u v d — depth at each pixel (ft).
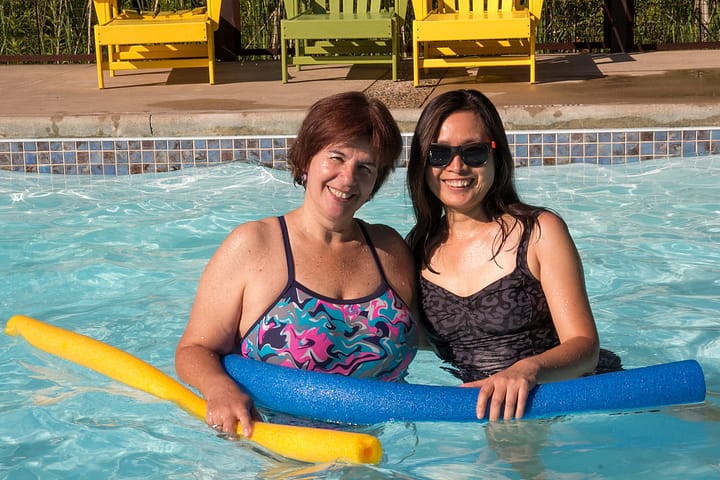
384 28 24.14
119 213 16.87
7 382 9.31
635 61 27.43
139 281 13.21
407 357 8.66
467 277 8.89
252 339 8.38
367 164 8.16
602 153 19.75
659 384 7.84
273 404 7.93
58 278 13.32
